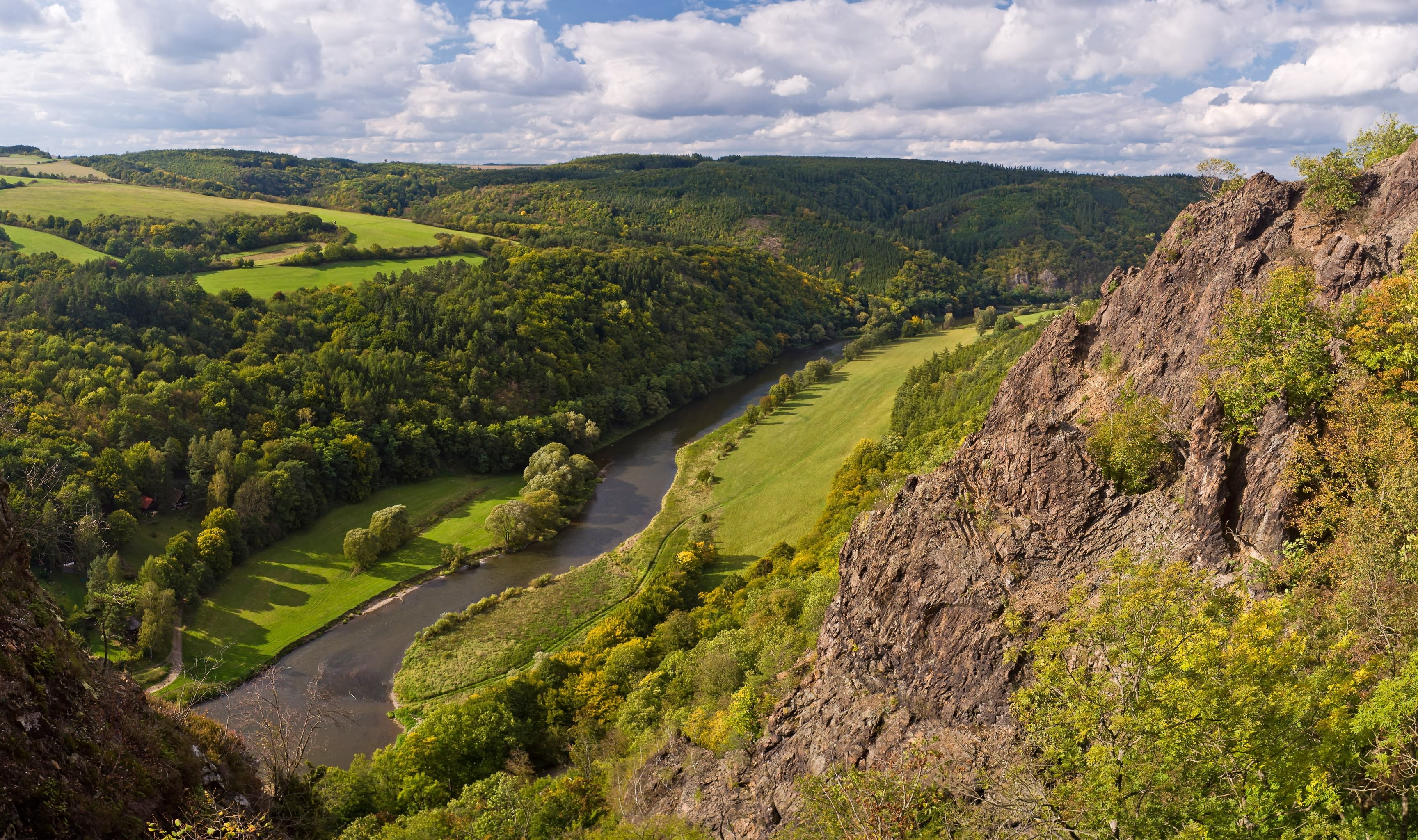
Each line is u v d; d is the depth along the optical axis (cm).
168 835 1673
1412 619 2142
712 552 8662
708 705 4984
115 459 8644
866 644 3825
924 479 3956
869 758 3431
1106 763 1914
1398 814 1922
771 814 3612
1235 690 1823
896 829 2594
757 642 5756
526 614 7669
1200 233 4269
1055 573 3381
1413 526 2333
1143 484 3412
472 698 5834
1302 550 2733
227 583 8225
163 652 6825
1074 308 5059
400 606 8050
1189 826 1742
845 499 8756
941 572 3603
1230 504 3067
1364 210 3662
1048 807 2084
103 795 1688
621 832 3869
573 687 6109
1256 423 3042
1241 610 2308
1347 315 3017
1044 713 2252
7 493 1991
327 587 8375
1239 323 3262
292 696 6506
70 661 1866
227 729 2364
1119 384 4306
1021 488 3659
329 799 4300
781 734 3947
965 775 2928
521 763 5150
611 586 8256
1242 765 1886
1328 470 2816
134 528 8188
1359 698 2020
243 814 2038
